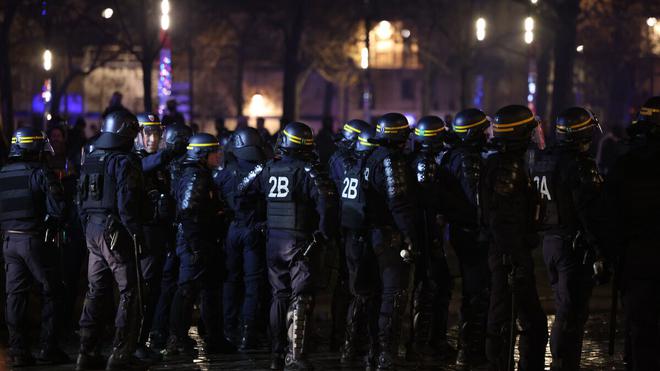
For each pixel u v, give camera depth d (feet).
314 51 500.33
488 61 589.73
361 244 81.87
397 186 77.46
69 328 104.99
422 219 84.89
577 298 75.66
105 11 349.20
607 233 67.82
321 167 80.69
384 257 79.71
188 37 441.68
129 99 572.92
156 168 88.33
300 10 340.39
